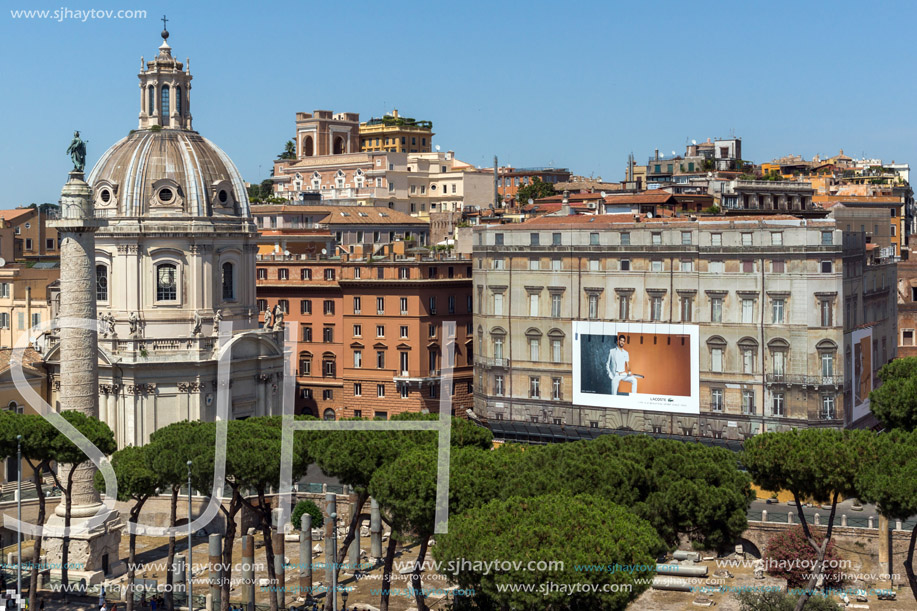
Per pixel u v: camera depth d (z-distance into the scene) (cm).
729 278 14750
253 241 16062
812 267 14325
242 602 11138
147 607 11000
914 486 8581
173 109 15900
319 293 18638
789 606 9894
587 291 15662
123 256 15150
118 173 15375
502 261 16312
